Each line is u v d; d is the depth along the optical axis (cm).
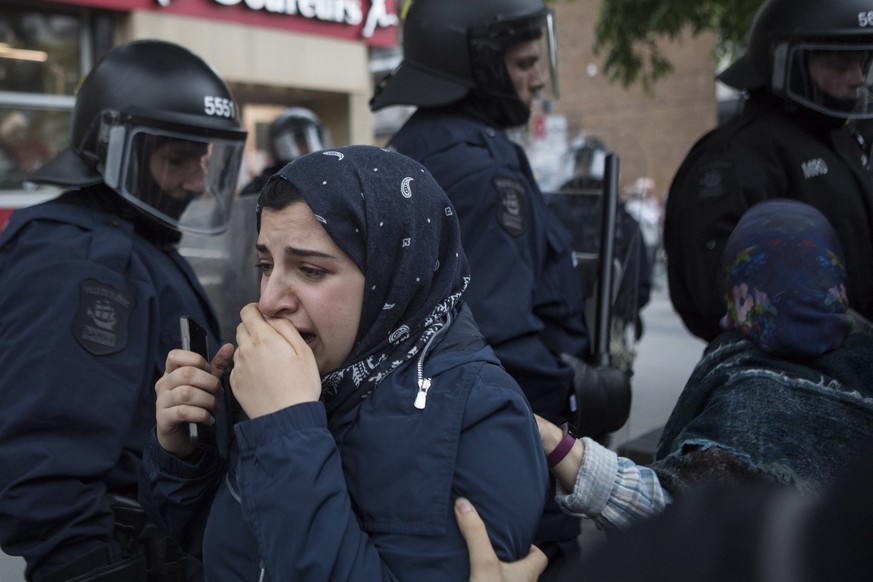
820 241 133
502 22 209
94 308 157
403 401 110
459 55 212
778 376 129
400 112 986
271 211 113
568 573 58
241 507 113
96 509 152
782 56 222
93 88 182
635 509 124
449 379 110
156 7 764
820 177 225
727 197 217
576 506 128
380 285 111
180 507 132
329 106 966
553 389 190
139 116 178
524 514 107
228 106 194
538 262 201
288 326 111
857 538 50
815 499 54
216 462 133
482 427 108
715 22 709
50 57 717
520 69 216
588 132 383
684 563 53
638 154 369
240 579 116
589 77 1848
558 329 213
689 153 242
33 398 148
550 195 281
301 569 100
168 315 176
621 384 211
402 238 111
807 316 129
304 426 105
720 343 145
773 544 51
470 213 188
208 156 191
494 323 182
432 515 105
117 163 177
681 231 226
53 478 147
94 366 153
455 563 104
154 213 182
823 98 221
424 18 216
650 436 278
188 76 187
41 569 149
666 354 448
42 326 152
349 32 934
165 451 130
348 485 109
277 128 467
